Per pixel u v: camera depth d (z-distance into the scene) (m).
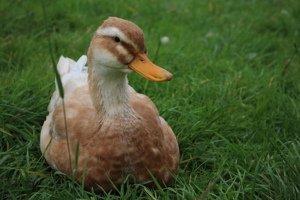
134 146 1.07
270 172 1.11
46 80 1.39
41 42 1.58
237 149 1.19
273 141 1.24
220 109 1.34
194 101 1.39
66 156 1.10
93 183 1.08
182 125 1.29
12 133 1.24
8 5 1.74
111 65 1.05
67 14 1.81
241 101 1.39
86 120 1.12
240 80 1.47
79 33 1.72
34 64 1.46
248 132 1.28
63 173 1.10
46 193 1.08
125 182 1.08
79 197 1.09
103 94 1.07
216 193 1.12
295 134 1.28
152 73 1.04
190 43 1.70
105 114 1.08
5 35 1.60
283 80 1.48
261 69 1.57
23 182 1.11
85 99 1.16
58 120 1.13
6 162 1.16
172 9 2.03
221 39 1.76
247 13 2.10
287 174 1.13
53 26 1.73
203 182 1.14
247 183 1.13
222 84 1.45
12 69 1.45
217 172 1.15
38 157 1.19
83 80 1.23
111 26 1.04
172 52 1.60
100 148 1.07
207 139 1.27
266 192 1.11
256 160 1.18
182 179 1.14
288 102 1.39
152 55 1.55
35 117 1.28
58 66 1.31
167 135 1.16
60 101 1.19
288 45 1.78
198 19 1.99
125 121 1.07
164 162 1.10
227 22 2.01
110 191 1.08
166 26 1.84
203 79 1.48
